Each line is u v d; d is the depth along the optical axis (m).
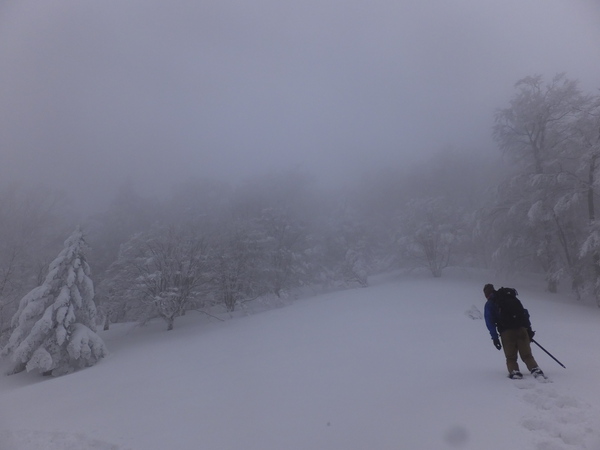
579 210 26.91
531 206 26.53
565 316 17.84
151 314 27.08
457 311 18.05
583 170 26.16
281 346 13.43
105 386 10.90
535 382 5.30
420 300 22.67
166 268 26.53
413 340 11.49
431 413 4.73
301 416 5.51
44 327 18.23
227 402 6.86
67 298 19.00
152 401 7.69
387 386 6.45
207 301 29.30
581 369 6.15
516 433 3.88
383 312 19.53
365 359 9.29
